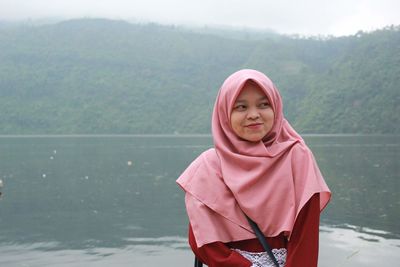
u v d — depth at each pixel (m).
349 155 59.03
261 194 2.04
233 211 2.07
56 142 98.69
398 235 19.56
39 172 46.97
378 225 21.67
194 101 143.62
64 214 26.45
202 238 2.05
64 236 20.88
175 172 46.00
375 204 27.22
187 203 2.16
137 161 57.56
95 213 26.50
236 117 2.09
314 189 1.98
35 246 19.05
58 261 16.64
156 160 58.53
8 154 67.88
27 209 28.28
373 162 50.97
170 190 34.75
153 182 39.25
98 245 18.97
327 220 23.08
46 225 23.45
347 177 39.47
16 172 46.91
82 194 33.53
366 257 16.25
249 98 2.10
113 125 132.38
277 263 2.03
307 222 2.00
